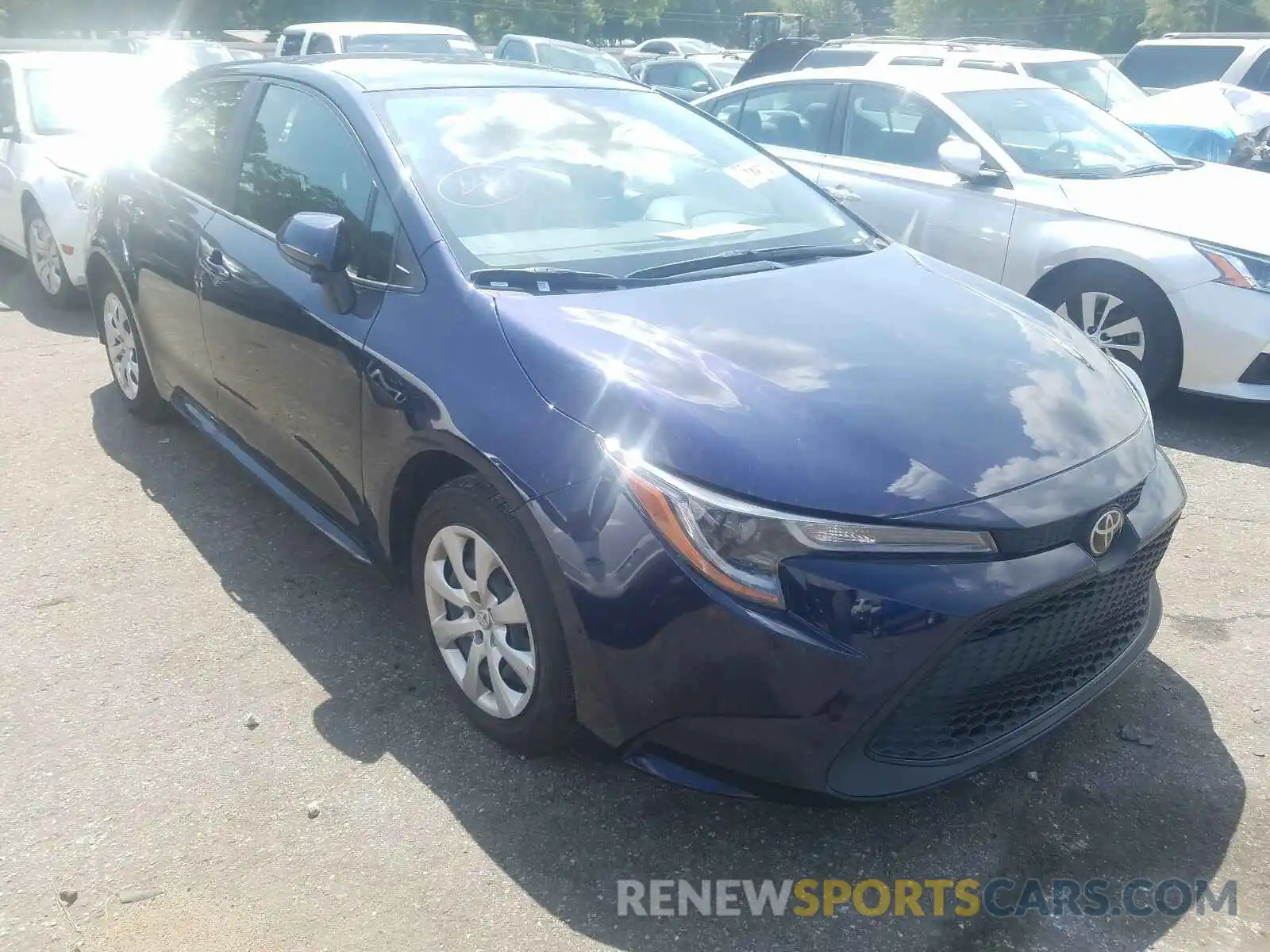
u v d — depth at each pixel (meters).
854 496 2.39
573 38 57.41
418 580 3.13
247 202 4.00
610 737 2.60
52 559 4.05
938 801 2.85
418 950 2.38
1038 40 50.53
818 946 2.41
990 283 3.63
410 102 3.64
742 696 2.38
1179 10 47.22
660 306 3.00
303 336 3.43
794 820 2.78
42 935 2.40
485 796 2.84
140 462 4.91
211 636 3.56
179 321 4.34
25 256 7.66
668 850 2.68
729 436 2.47
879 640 2.33
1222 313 5.16
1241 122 9.62
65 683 3.30
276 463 3.88
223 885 2.54
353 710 3.18
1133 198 5.60
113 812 2.77
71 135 7.50
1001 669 2.48
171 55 11.61
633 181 3.69
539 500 2.58
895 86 6.61
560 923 2.46
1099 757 3.00
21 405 5.60
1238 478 4.86
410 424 2.95
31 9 56.88
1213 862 2.64
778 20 27.67
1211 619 3.69
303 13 61.34
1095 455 2.68
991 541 2.42
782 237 3.69
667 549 2.41
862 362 2.81
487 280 3.05
